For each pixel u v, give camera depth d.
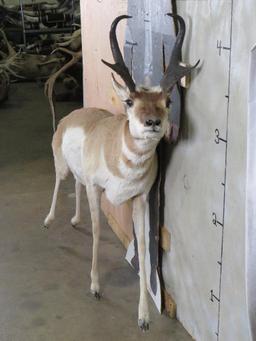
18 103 7.32
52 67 8.19
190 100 2.18
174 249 2.50
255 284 1.43
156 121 2.11
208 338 2.25
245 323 1.91
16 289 2.87
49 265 3.11
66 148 2.97
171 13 2.08
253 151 1.40
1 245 3.34
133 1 2.59
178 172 2.37
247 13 1.70
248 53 1.72
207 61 2.00
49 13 9.48
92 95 3.73
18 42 9.55
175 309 2.58
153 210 2.63
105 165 2.50
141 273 2.56
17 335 2.49
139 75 2.60
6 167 4.75
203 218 2.17
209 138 2.05
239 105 1.80
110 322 2.58
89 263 3.13
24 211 3.83
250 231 1.42
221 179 1.99
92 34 3.55
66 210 3.83
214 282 2.13
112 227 3.53
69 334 2.50
